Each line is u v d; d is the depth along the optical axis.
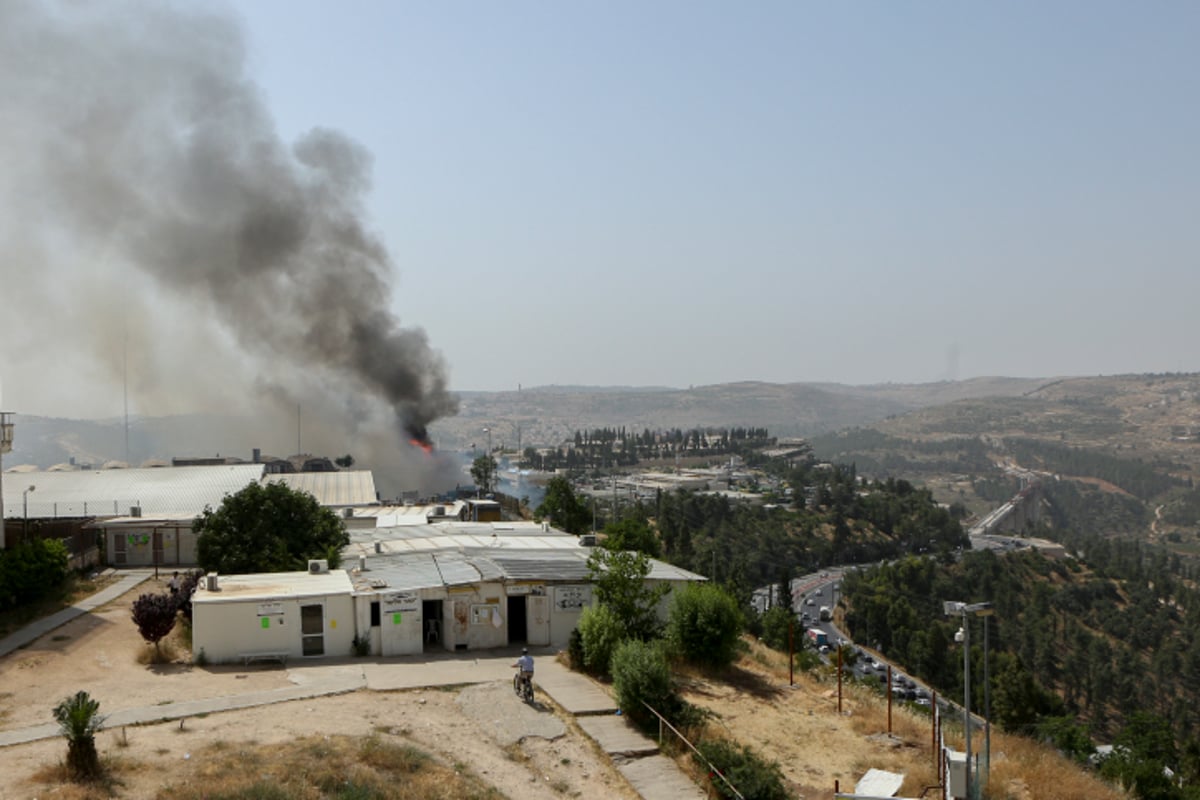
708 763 20.81
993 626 128.00
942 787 19.80
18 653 28.33
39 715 22.75
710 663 31.52
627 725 24.31
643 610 31.86
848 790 20.92
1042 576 169.00
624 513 112.06
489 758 21.70
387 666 28.80
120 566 46.94
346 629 30.19
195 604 28.53
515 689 26.39
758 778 20.02
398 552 39.78
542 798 19.80
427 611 32.34
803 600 141.12
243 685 26.17
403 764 20.27
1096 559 199.62
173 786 18.06
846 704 29.11
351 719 23.31
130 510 52.50
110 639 30.78
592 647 28.72
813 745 24.34
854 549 178.62
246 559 36.06
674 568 39.66
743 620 32.50
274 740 21.25
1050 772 22.61
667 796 20.16
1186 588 176.25
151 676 27.00
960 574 160.88
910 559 153.88
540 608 32.22
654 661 25.27
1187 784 40.25
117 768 18.89
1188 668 126.94
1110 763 29.84
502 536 47.84
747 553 152.50
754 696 28.89
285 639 29.44
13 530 44.16
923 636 100.94
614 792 20.56
